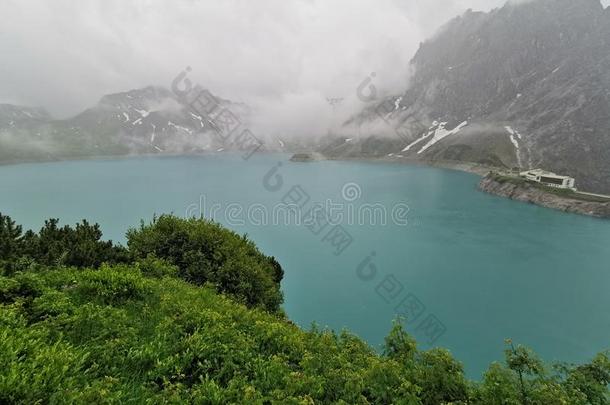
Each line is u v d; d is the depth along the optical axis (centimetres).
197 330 1019
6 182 17700
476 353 4338
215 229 2381
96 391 641
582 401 997
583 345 4525
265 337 1130
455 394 1032
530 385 1009
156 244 2078
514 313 5325
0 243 1395
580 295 5934
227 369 921
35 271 1262
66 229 1775
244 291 1991
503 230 9906
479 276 6725
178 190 15525
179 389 783
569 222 10750
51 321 913
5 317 816
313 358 1033
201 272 1988
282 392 828
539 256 7825
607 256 7788
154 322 1095
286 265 7188
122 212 11394
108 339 924
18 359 667
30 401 588
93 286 1219
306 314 5219
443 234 9550
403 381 964
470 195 15425
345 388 935
